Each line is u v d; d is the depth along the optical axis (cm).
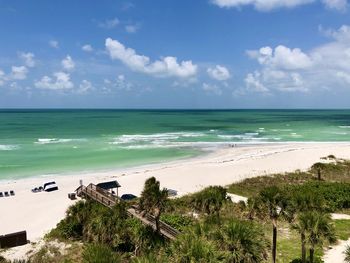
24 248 3059
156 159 7306
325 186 4406
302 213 2302
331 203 3953
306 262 2645
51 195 4741
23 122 19150
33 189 4925
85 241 2978
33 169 6297
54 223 3778
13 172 6075
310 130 14462
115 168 6431
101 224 2802
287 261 2731
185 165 6450
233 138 11125
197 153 8062
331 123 19325
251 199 2719
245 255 1703
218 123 19438
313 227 2208
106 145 9150
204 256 1524
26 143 9494
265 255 1844
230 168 6162
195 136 11700
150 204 2697
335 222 3553
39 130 13838
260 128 15612
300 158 6981
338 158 6912
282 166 6300
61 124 17612
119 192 4809
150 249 2531
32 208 4250
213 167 6228
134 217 3256
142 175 5653
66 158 7300
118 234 2762
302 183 5141
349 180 5362
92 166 6581
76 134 12238
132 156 7606
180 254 1555
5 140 10225
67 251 2836
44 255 2805
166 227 3005
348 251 2469
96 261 1582
